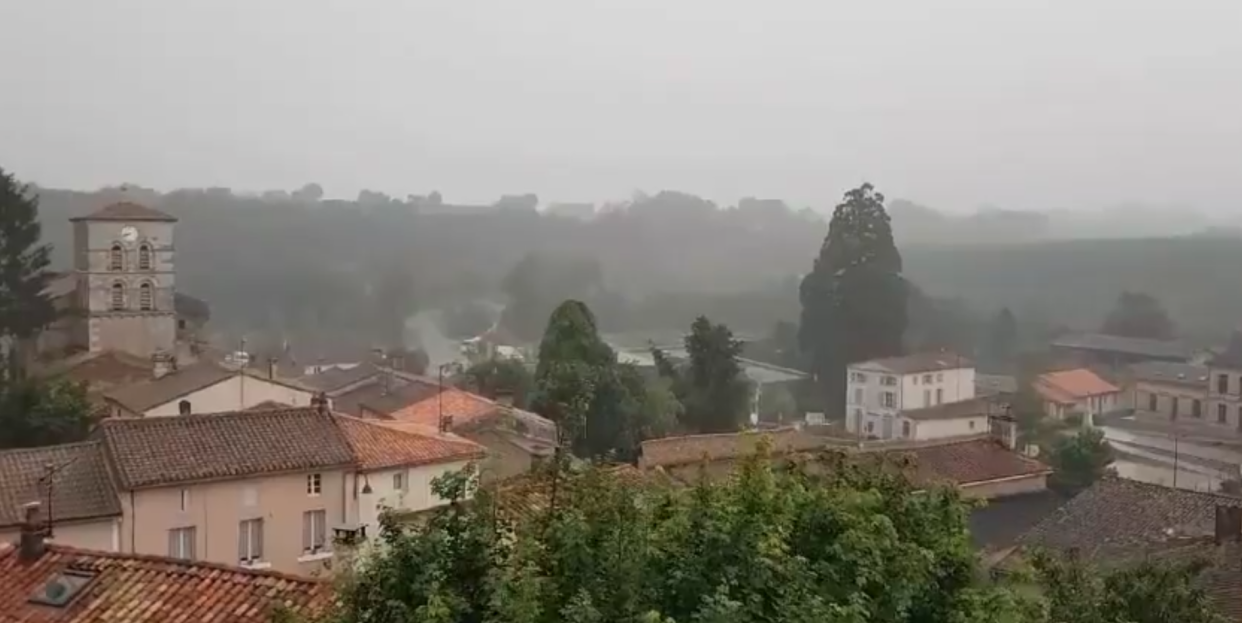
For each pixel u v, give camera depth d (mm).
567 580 11789
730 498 12828
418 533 12484
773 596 11773
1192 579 21531
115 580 17828
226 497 31750
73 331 69250
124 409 49656
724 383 67375
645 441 44719
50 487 27266
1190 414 97375
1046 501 40031
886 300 98188
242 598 17062
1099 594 17172
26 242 69750
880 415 87250
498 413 49531
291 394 51250
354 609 12172
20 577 18484
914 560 12859
